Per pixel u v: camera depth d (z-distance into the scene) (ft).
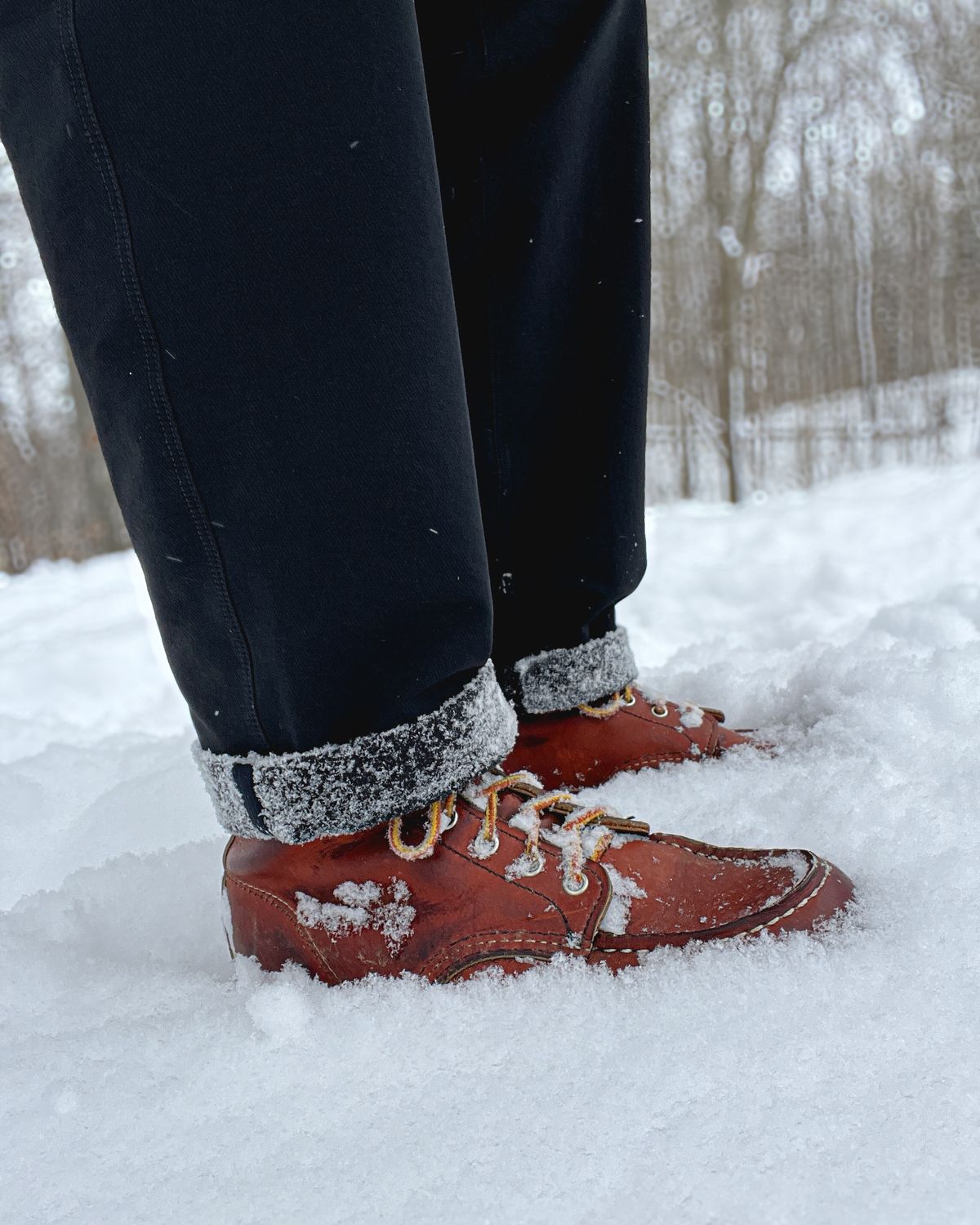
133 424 2.19
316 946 2.47
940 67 30.66
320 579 2.19
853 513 11.48
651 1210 1.60
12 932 2.84
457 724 2.34
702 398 33.01
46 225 2.17
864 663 4.35
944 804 3.10
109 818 4.06
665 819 3.34
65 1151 1.90
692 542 11.41
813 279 32.07
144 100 2.02
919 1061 1.90
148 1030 2.25
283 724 2.30
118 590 14.69
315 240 2.09
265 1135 1.91
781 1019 2.08
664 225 32.83
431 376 2.23
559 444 3.55
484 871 2.45
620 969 2.38
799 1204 1.57
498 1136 1.82
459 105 3.22
